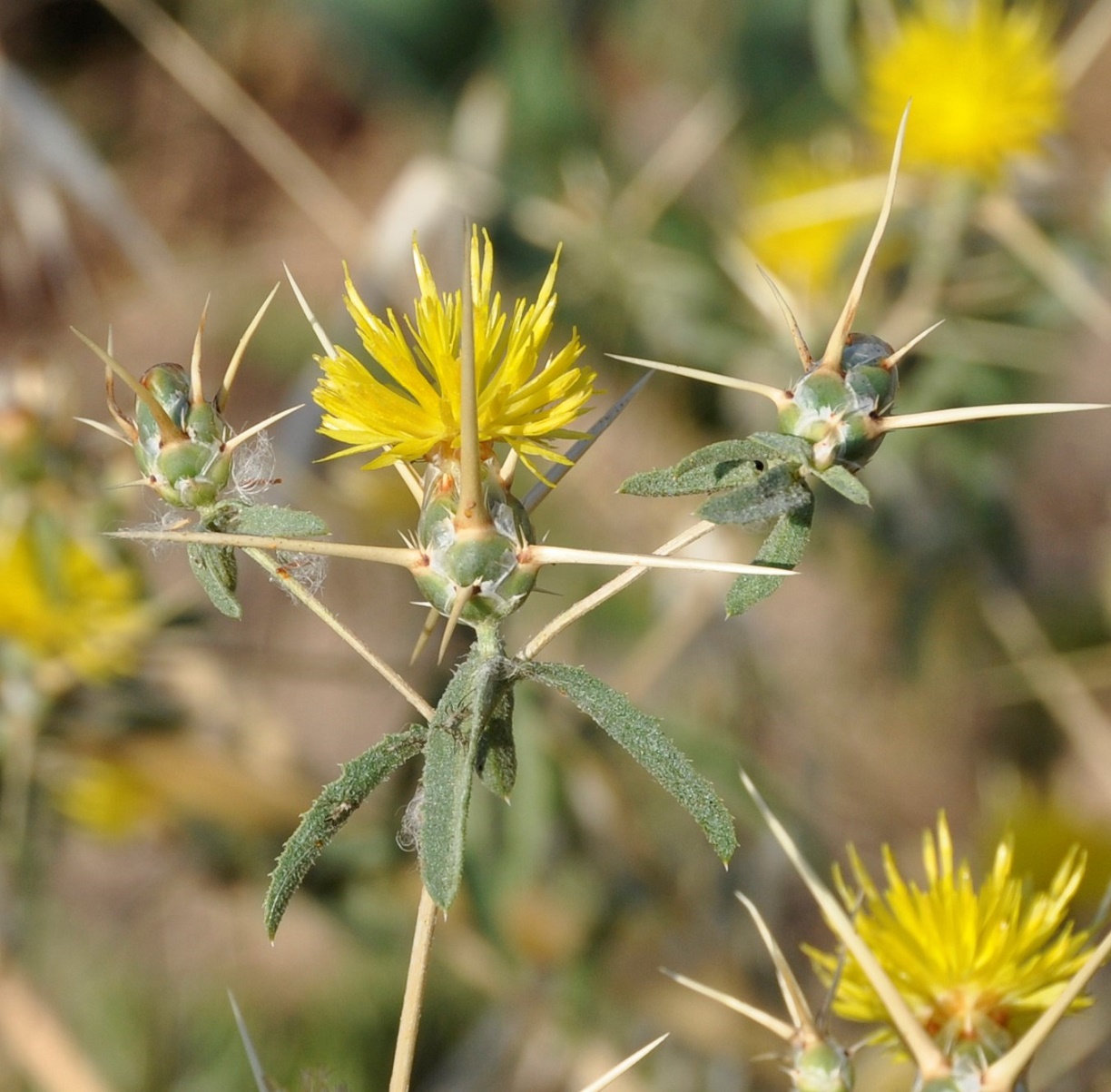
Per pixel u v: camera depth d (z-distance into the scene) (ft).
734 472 1.00
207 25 3.51
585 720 1.77
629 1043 1.77
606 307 2.12
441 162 2.10
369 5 2.48
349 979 2.18
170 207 3.46
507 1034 1.88
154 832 1.70
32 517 1.47
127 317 3.19
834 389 1.01
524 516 1.02
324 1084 1.12
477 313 1.02
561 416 1.02
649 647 2.02
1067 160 1.72
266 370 3.17
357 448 1.02
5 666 1.50
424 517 1.01
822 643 2.37
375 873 1.62
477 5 2.44
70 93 3.61
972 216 1.67
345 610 2.43
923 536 2.00
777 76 2.43
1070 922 1.12
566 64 2.46
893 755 2.30
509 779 1.00
